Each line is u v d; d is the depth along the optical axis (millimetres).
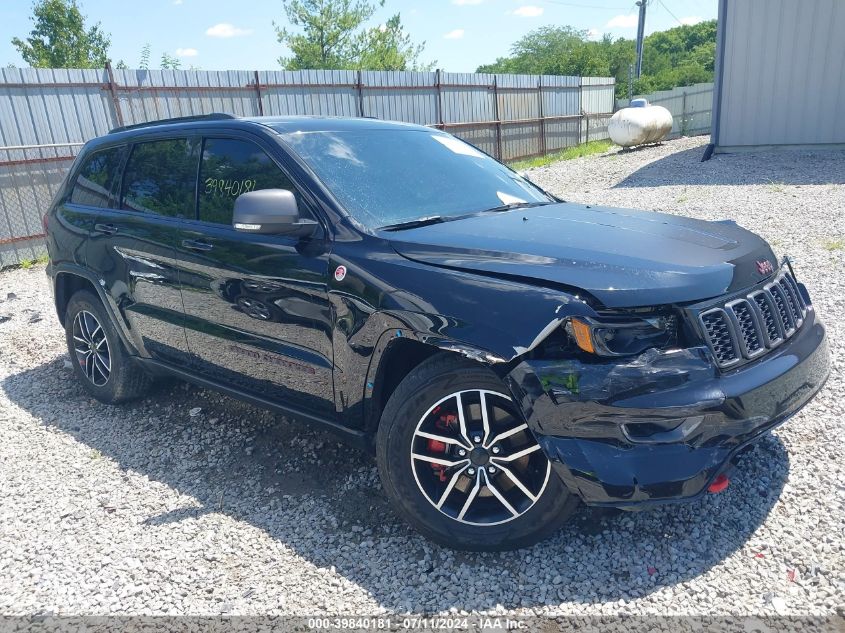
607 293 2539
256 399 3664
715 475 2502
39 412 4848
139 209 4250
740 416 2535
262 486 3635
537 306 2557
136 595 2826
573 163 18688
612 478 2469
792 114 13672
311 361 3260
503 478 2814
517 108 21875
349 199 3316
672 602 2553
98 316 4645
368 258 3006
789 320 3000
